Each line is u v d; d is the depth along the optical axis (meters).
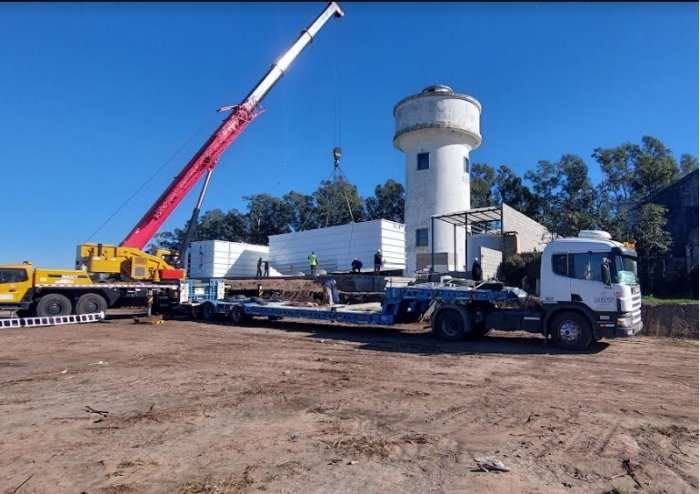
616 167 41.06
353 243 29.53
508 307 13.63
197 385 8.20
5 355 11.59
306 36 24.27
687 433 5.61
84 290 20.36
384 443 5.28
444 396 7.35
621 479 4.35
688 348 11.87
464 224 23.80
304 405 6.88
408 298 14.36
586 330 11.56
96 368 9.82
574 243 11.84
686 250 23.72
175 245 65.12
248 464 4.71
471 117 26.62
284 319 20.19
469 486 4.20
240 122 22.50
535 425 5.91
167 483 4.28
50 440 5.47
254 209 60.44
